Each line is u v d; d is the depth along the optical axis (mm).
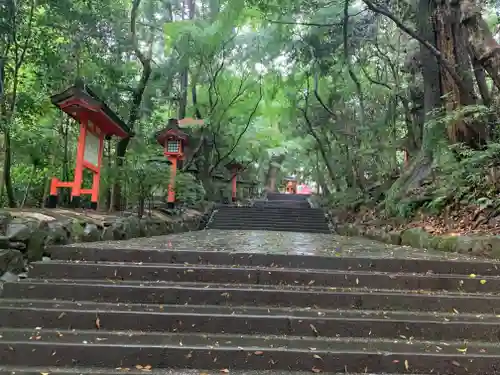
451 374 2688
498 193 6195
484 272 4211
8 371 2512
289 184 36062
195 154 15570
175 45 13312
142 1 11836
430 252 5457
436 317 3295
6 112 7566
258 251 4645
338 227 12969
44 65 8859
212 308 3352
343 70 15016
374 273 3998
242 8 12352
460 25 7496
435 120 7336
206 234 9453
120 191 9211
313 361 2713
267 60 15125
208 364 2699
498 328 3100
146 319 3094
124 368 2658
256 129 19359
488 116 7168
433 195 7691
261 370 2693
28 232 3955
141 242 5781
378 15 11914
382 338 3078
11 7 7164
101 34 8859
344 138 15039
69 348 2691
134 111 9719
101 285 3484
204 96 16734
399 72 13297
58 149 10648
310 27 13281
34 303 3305
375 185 13477
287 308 3424
